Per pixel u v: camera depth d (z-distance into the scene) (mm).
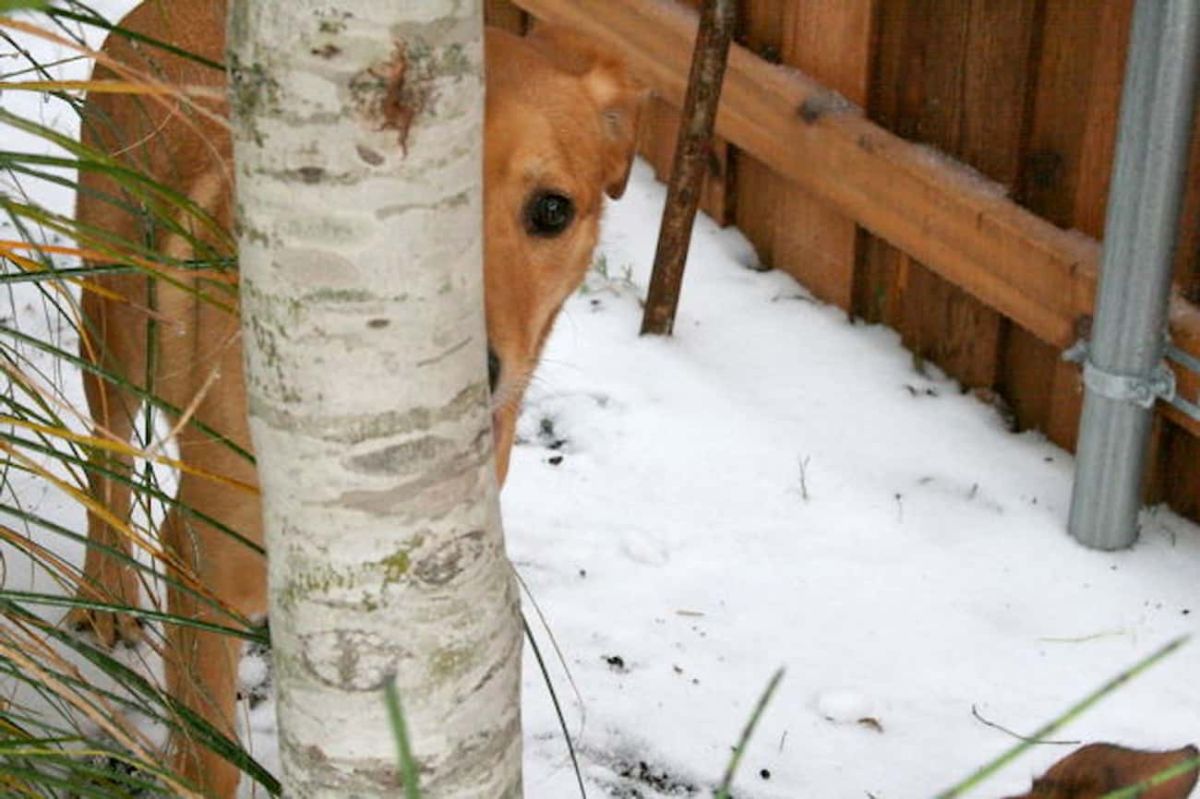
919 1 4023
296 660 1495
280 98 1287
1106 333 3361
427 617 1470
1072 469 3836
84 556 3359
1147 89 3141
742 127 4559
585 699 3109
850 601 3410
